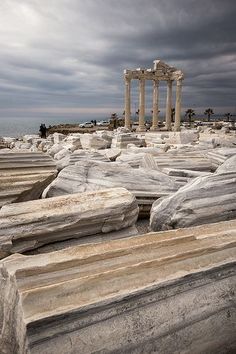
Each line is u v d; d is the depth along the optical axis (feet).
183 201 13.38
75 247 9.14
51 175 18.13
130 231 13.02
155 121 133.49
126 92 124.47
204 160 25.57
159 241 9.36
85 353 6.34
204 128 122.62
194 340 7.39
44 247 11.62
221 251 9.04
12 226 11.00
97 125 204.33
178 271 8.00
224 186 14.29
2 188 15.72
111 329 6.71
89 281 7.29
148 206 16.70
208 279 8.20
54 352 6.16
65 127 183.62
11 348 6.96
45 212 11.76
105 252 8.63
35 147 60.08
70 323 6.54
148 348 6.84
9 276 7.70
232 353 7.99
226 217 13.87
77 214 11.88
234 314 8.04
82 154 25.90
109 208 12.39
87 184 16.97
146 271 7.85
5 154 19.02
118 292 7.13
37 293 6.82
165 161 24.75
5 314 7.39
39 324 6.25
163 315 7.23
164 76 131.64
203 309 7.69
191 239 9.70
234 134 83.15
